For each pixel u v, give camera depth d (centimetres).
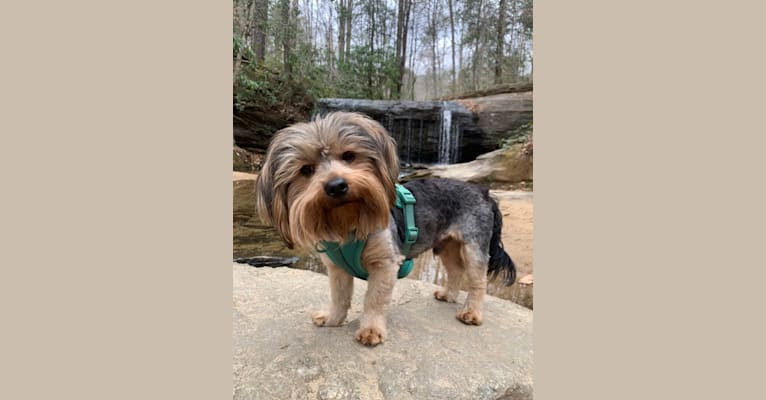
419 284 77
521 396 48
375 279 55
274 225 53
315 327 58
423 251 63
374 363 50
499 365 51
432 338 56
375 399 44
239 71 213
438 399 45
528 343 56
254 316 61
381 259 54
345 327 58
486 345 56
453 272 70
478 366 50
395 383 47
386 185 52
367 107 249
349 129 50
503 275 72
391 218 57
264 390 45
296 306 64
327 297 68
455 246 68
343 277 58
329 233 50
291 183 50
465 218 65
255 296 67
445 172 196
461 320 62
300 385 46
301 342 53
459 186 66
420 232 60
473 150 254
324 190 46
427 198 62
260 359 50
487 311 67
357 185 47
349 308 60
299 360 49
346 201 47
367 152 50
